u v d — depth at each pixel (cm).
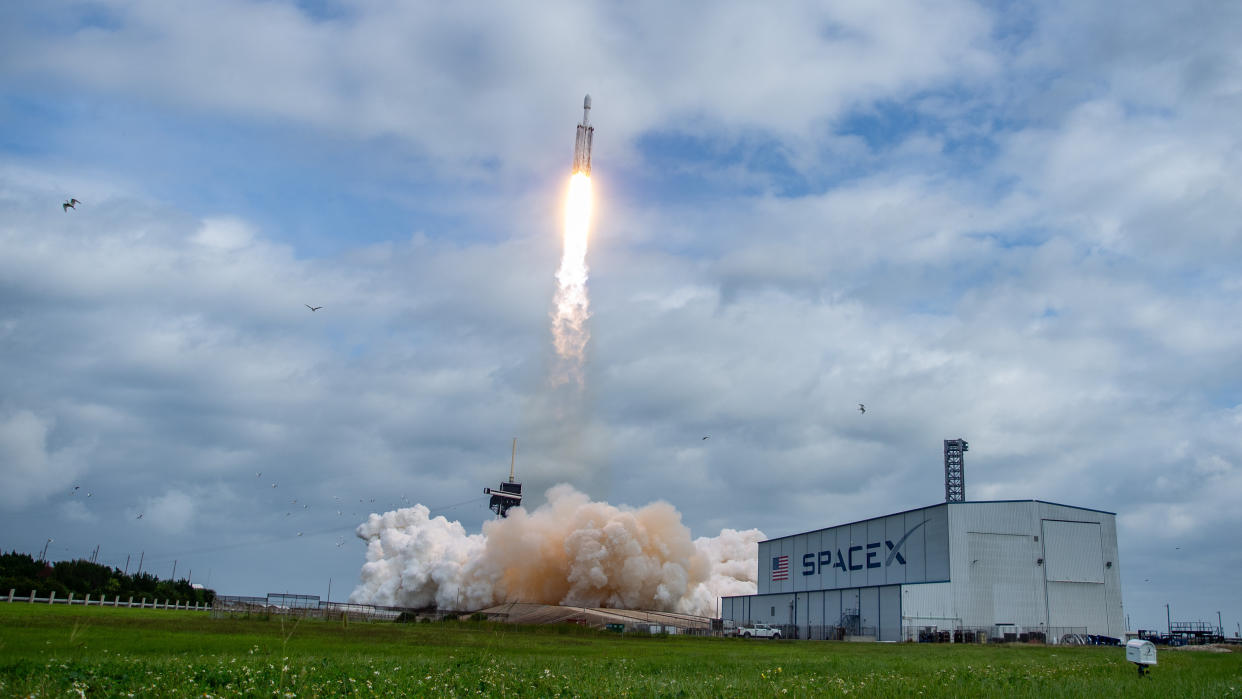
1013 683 2933
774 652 5828
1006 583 9356
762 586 12962
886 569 10362
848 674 3522
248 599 10162
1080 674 3616
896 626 9388
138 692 2162
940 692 2589
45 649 3869
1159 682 3073
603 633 8819
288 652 4097
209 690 2183
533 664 3716
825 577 11494
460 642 5856
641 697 2394
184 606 13412
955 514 9500
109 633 5347
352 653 4194
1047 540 9531
